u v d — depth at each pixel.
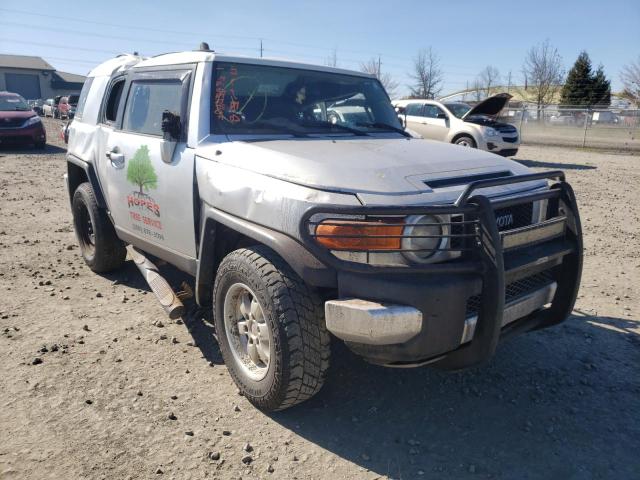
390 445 2.95
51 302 4.78
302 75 4.27
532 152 20.53
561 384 3.56
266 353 3.12
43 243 6.67
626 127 26.98
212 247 3.50
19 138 16.70
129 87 4.66
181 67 4.06
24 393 3.34
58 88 70.00
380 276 2.65
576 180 12.80
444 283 2.65
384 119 4.65
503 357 3.91
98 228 5.14
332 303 2.69
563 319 3.36
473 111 14.52
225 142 3.59
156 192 4.02
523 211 3.23
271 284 2.90
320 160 3.08
